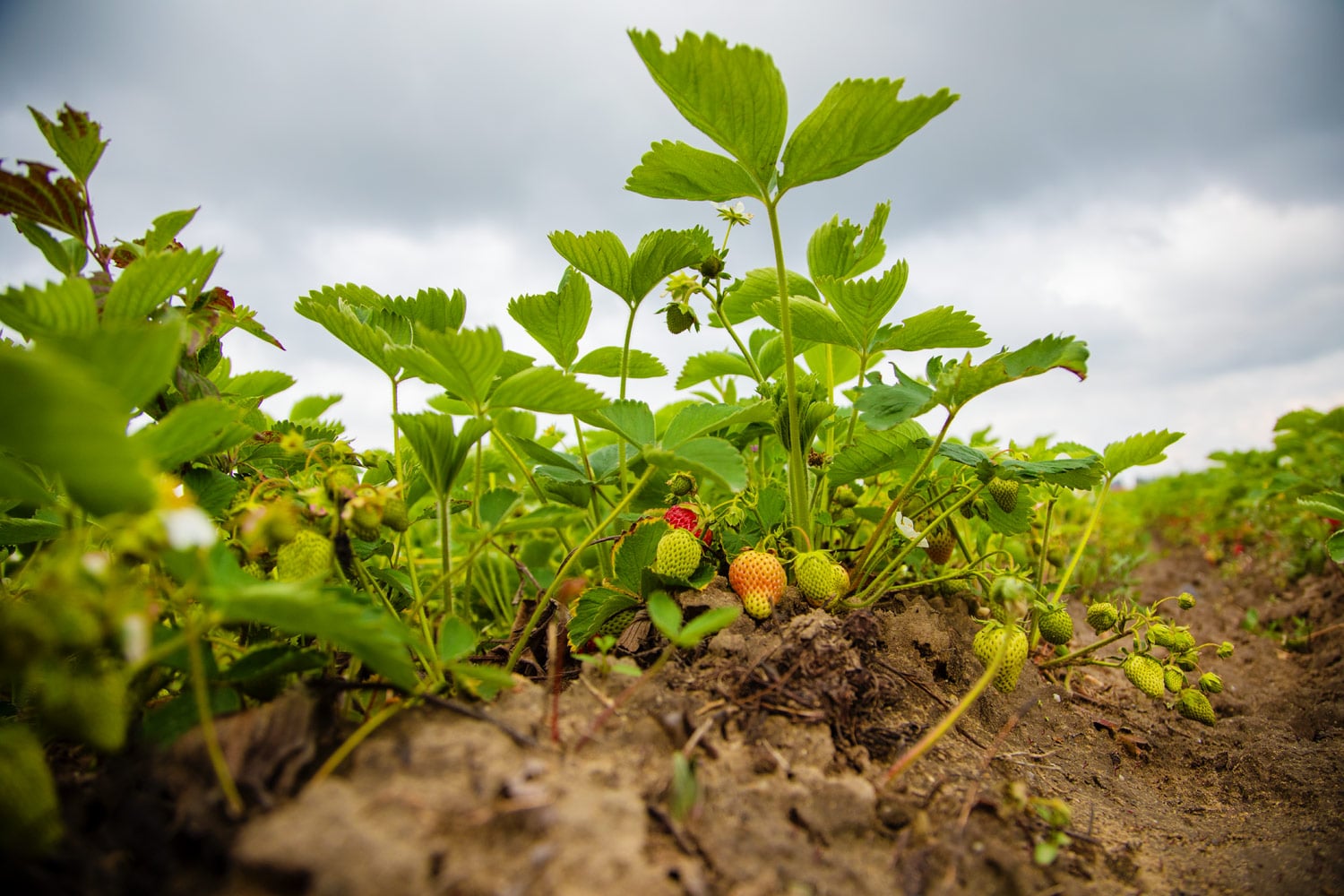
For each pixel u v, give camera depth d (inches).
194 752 10.0
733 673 12.8
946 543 17.7
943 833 11.5
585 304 16.5
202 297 13.5
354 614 9.6
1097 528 32.4
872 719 13.5
